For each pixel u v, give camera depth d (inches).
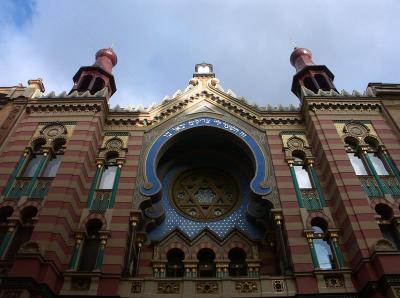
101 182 706.8
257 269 667.4
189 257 686.5
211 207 790.5
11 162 698.2
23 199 637.9
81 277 552.4
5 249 575.2
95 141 748.6
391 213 622.5
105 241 601.3
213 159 865.5
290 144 768.3
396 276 500.1
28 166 709.3
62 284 545.0
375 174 681.6
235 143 804.0
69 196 627.5
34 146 738.2
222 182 842.8
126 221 633.6
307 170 728.3
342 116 782.5
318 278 549.6
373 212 605.0
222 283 558.9
